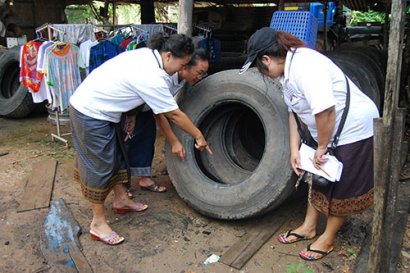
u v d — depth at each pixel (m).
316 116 2.16
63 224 3.00
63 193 3.53
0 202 3.36
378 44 10.61
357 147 2.30
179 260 2.63
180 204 3.35
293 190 2.87
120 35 4.70
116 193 3.13
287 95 2.36
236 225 3.04
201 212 3.07
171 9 13.40
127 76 2.50
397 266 2.54
